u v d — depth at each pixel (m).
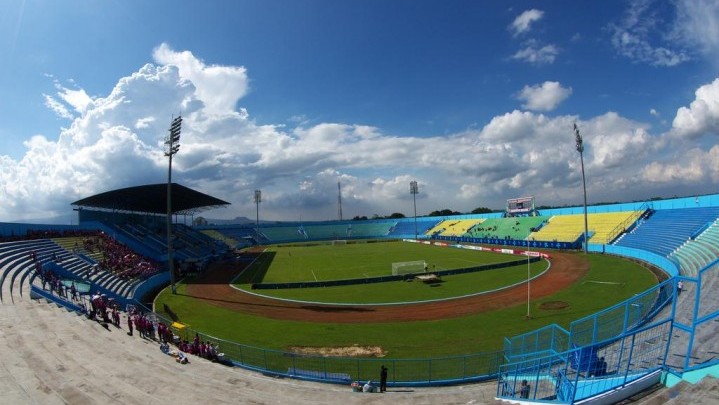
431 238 121.38
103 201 64.56
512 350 21.89
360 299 39.75
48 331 19.95
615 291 37.00
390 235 143.38
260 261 74.88
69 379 14.89
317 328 30.48
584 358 13.59
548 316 30.84
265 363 21.77
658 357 12.20
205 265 64.31
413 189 123.44
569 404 10.14
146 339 22.78
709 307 18.94
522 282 44.16
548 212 96.38
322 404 15.52
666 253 47.47
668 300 22.12
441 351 24.69
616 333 19.95
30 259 35.31
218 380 17.62
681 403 8.40
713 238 42.16
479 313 32.97
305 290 44.97
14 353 16.44
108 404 13.40
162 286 48.50
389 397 16.69
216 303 39.09
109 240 57.12
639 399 9.70
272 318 33.56
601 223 75.25
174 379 16.73
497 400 13.88
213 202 80.44
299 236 141.25
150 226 80.31
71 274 37.59
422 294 40.88
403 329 29.58
